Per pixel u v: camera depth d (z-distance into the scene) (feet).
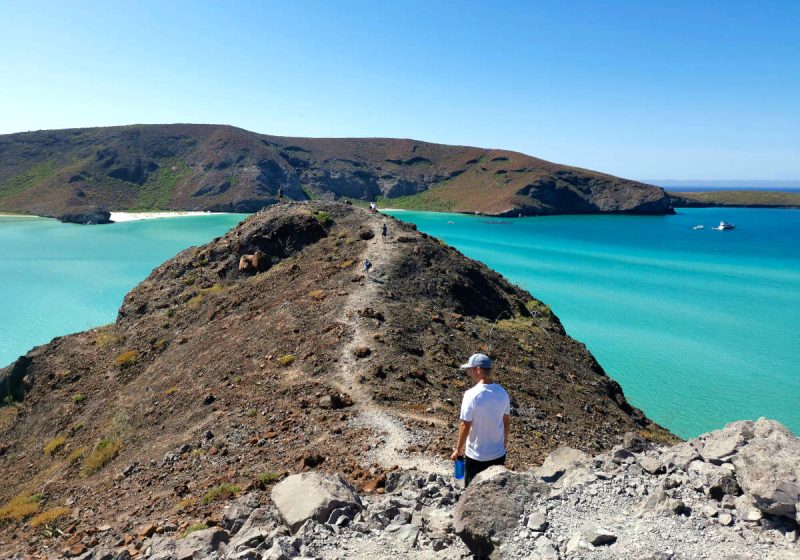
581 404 103.40
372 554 24.00
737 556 17.81
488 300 148.97
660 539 19.31
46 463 110.63
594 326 257.34
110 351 154.81
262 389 91.86
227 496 51.57
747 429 24.81
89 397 134.41
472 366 25.52
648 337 240.32
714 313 285.02
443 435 65.46
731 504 20.89
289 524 29.19
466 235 652.89
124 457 90.22
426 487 33.91
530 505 22.18
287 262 166.71
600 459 27.96
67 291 321.52
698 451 25.62
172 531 45.16
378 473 51.62
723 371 197.36
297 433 71.20
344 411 76.23
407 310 120.16
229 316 144.46
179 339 144.05
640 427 106.83
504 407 24.67
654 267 436.35
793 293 340.59
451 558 22.89
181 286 173.27
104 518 61.46
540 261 455.63
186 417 92.84
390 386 84.58
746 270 429.79
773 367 202.69
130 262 419.13
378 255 149.38
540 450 68.03
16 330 247.91
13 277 358.84
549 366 119.14
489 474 23.35
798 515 18.42
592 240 629.51
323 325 112.47
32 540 62.49
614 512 21.67
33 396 145.38
